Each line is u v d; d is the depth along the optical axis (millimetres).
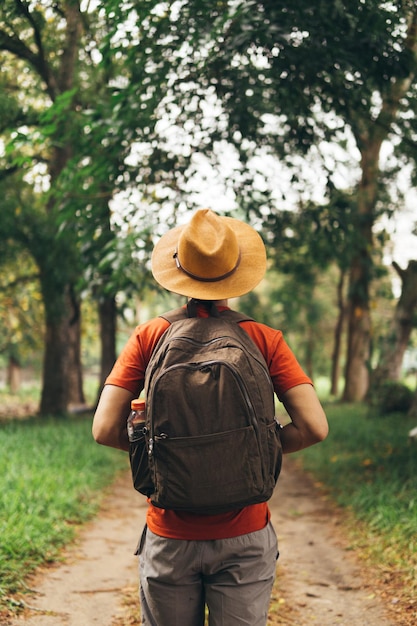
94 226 9227
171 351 2090
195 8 6434
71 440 11234
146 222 8477
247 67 7430
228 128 8086
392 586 4855
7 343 30531
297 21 6215
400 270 16469
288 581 5242
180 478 2018
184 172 8547
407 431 11797
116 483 9391
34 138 7719
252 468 2047
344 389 21547
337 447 11688
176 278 2324
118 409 2258
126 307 9797
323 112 7578
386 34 6359
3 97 12586
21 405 26578
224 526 2152
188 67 7312
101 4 6152
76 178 8453
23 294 23031
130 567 5504
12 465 7859
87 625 4121
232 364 2045
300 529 7027
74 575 5137
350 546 6062
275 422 2139
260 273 2363
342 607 4625
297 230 13719
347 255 14766
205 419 2023
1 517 5742
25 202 15750
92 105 14234
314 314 34094
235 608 2180
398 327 16516
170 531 2174
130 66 7258
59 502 6895
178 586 2203
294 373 2264
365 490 7445
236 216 9016
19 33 10812
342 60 6469
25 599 4410
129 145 8102
